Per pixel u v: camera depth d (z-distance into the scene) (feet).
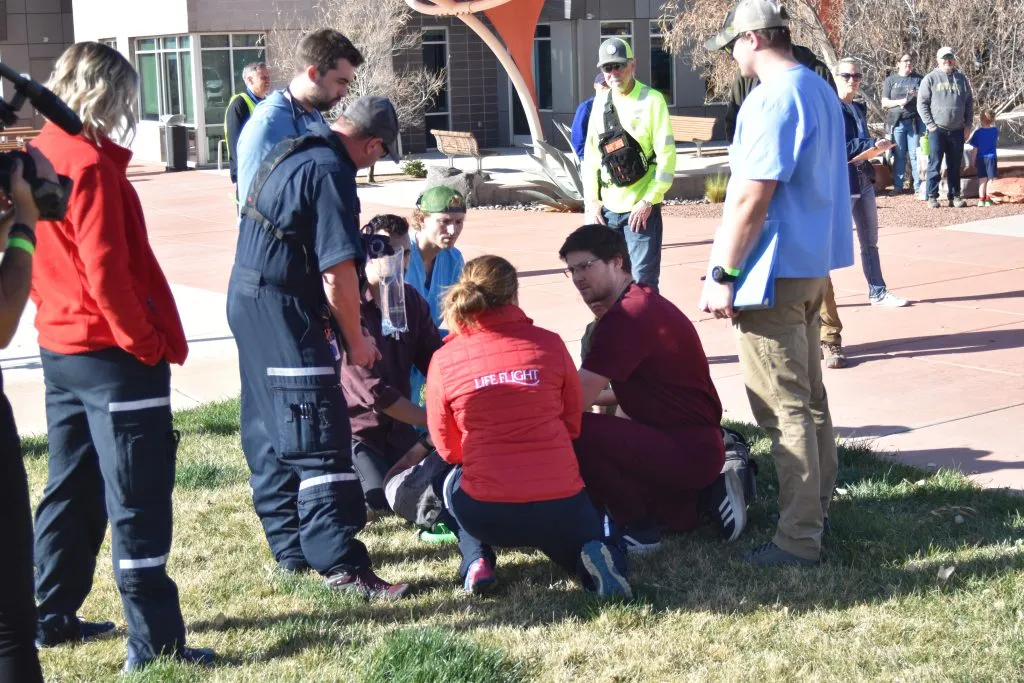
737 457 15.76
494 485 13.35
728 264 13.47
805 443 14.03
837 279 33.40
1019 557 13.96
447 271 18.53
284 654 12.35
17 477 9.04
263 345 13.28
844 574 13.88
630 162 23.26
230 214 57.11
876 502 16.30
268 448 14.65
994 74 59.11
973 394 21.50
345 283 12.96
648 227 23.43
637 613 13.00
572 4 90.63
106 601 14.03
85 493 12.55
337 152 13.17
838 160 14.20
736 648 12.16
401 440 16.84
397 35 86.28
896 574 13.76
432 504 15.24
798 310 13.93
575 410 14.15
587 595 13.57
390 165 81.51
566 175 55.31
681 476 15.02
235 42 86.12
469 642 12.01
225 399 23.07
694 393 15.16
